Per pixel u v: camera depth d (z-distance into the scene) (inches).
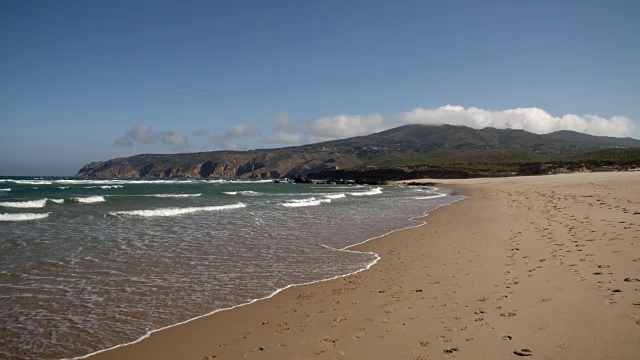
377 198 1690.5
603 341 206.8
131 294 353.1
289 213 1029.8
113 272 422.9
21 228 705.0
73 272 419.2
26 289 360.2
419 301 311.9
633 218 604.4
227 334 269.7
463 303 294.0
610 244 438.0
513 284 329.1
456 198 1625.2
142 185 3016.7
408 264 460.8
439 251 523.2
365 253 536.7
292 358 226.4
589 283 305.9
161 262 472.4
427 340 233.8
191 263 470.3
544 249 454.3
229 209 1133.7
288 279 407.8
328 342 245.1
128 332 273.7
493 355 205.5
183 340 261.0
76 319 295.0
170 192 2018.9
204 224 800.9
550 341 213.9
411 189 2815.0
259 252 538.0
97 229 710.5
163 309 318.3
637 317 231.3
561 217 706.2
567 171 4303.6
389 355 218.5
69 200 1306.6
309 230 735.7
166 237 642.2
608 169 4028.1
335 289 370.0
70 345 253.0
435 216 956.0
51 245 554.3
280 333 267.1
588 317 239.0
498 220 770.2
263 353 236.4
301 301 336.2
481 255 468.1
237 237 652.7
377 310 298.7
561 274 341.1
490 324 246.4
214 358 233.6
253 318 298.8
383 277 406.9
